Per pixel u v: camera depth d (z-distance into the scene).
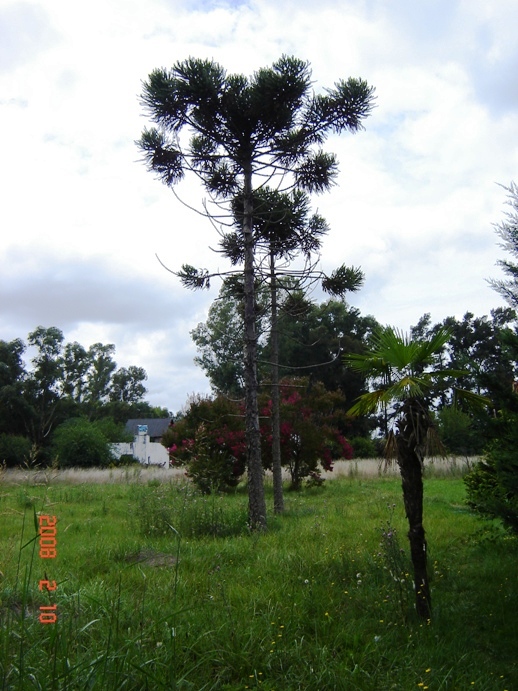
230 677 4.12
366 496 16.02
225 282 13.15
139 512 10.87
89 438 30.55
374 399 5.84
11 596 4.81
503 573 7.00
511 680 4.35
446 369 5.76
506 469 5.62
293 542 8.62
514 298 6.35
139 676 3.69
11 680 3.49
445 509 12.73
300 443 19.14
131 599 5.35
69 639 4.09
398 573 5.99
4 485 7.21
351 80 11.00
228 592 5.77
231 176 12.27
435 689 4.10
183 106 11.03
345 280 11.72
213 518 10.03
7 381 44.84
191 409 22.81
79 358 54.47
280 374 39.66
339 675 4.13
